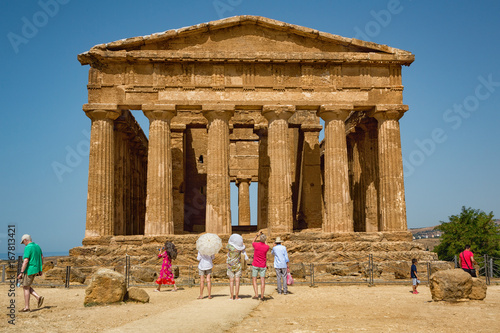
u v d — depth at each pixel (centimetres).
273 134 3228
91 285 1692
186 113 4169
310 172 4097
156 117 3195
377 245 2978
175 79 3225
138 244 2995
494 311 1511
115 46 3169
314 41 3300
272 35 3291
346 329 1220
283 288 2052
